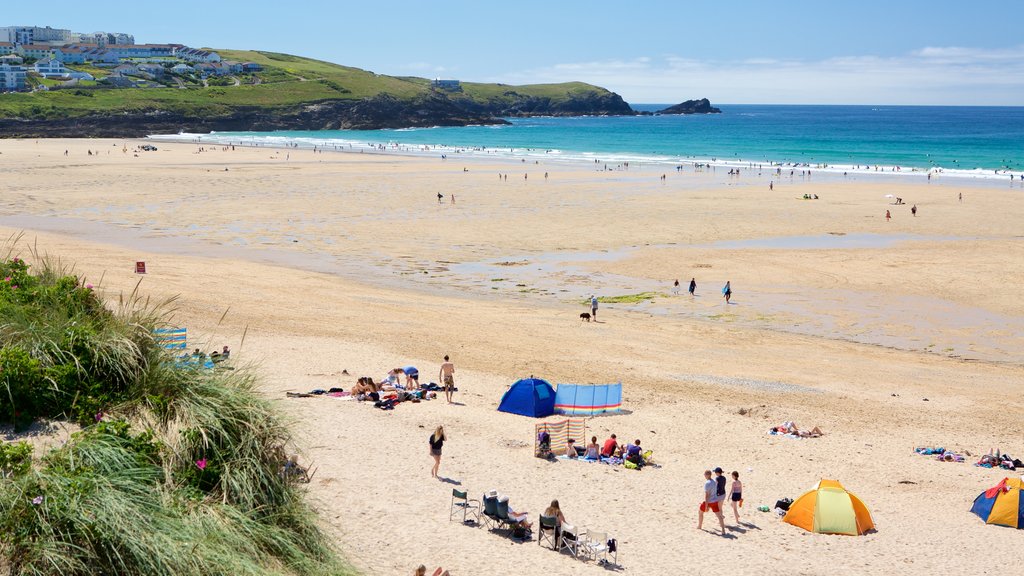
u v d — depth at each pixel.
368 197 85.69
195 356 15.34
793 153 170.88
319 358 31.16
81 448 11.03
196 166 120.88
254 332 34.06
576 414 27.28
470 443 23.20
